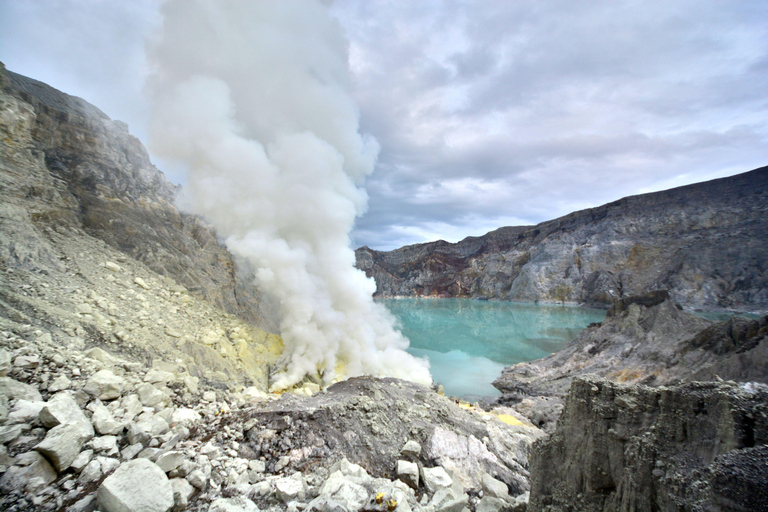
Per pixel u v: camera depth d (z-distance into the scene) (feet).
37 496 13.61
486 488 23.63
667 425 12.44
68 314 31.40
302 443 24.82
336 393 35.19
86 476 15.17
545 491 16.83
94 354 26.50
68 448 15.33
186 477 17.40
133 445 18.38
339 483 19.03
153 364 31.12
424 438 28.45
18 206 39.58
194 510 16.05
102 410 19.27
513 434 33.17
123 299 41.09
